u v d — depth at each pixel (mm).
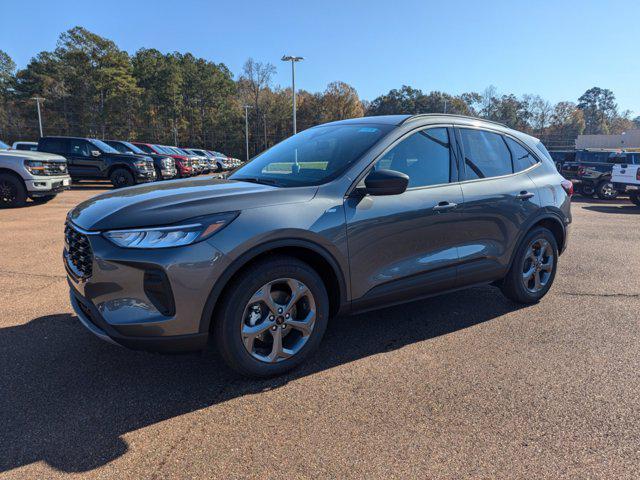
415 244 3322
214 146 90375
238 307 2641
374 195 3092
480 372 3021
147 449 2211
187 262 2436
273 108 90250
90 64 80875
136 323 2445
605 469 2104
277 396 2703
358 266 3055
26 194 10625
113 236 2475
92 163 16047
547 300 4531
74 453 2172
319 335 3000
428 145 3521
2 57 91688
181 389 2770
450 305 4352
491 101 106062
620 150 17969
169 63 87688
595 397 2729
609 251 6961
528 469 2100
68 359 3123
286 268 2762
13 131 82375
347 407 2592
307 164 3363
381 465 2115
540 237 4242
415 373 2998
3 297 4344
